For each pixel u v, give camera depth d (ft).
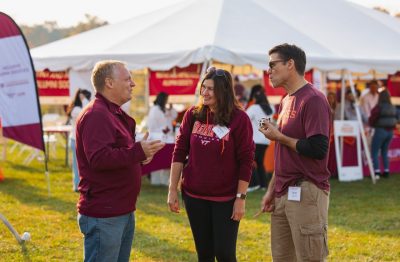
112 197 11.38
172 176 13.71
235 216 13.10
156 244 20.01
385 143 35.94
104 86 11.46
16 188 31.60
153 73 45.73
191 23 34.63
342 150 35.09
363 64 32.45
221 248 13.17
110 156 10.86
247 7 36.32
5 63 24.25
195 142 13.16
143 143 11.02
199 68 44.16
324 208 12.28
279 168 12.60
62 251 18.98
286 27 34.50
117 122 11.37
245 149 13.08
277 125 12.84
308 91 12.14
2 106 24.43
